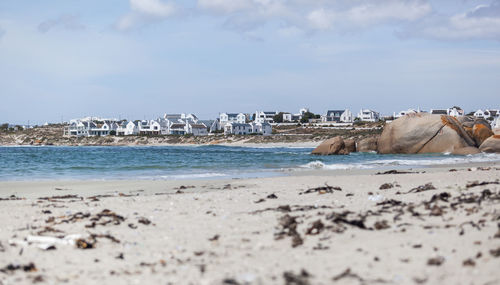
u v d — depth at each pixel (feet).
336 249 29.19
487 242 27.63
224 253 29.68
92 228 37.93
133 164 130.93
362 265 25.44
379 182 70.49
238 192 60.95
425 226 33.01
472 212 35.99
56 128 625.00
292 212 42.47
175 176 91.71
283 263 26.76
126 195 61.26
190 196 57.06
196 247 31.60
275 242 31.99
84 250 31.42
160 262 28.17
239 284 23.07
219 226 37.55
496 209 36.52
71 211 46.21
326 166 116.88
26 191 66.59
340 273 24.30
